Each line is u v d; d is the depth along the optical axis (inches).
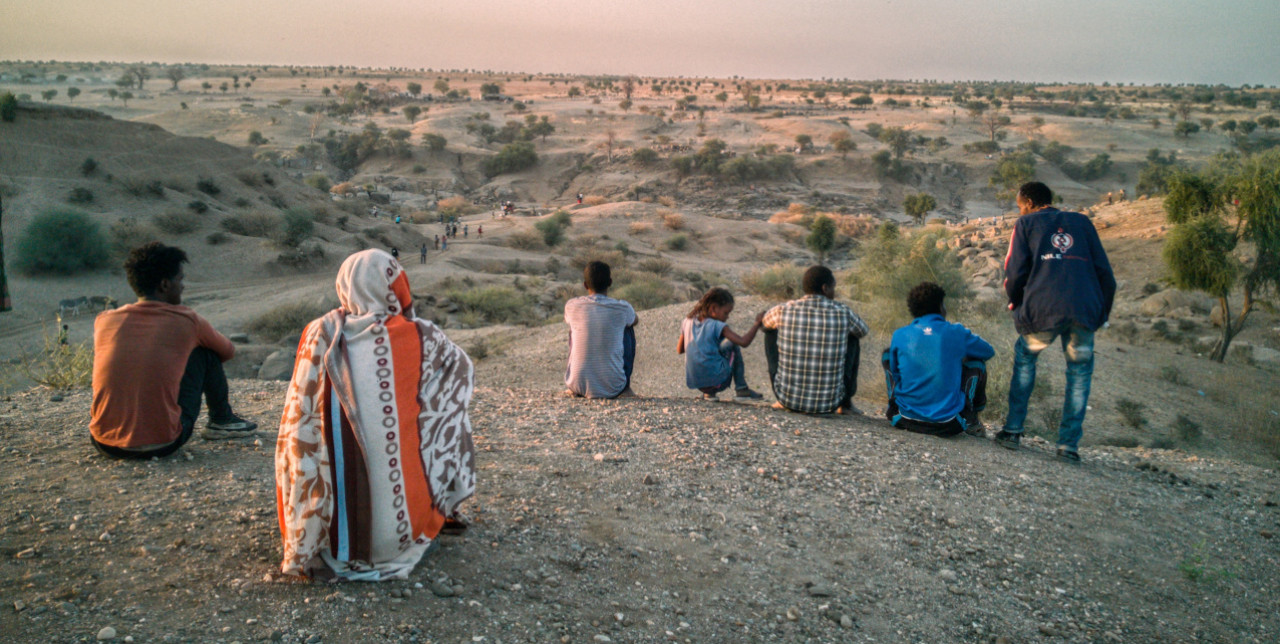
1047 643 126.3
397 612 108.8
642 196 4650.6
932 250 668.7
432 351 118.0
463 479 127.4
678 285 1759.4
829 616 126.3
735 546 149.4
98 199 2009.1
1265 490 224.1
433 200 4313.5
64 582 109.5
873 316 656.4
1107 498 196.2
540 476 177.0
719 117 7593.5
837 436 226.8
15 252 1536.7
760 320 266.1
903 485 189.9
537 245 2508.6
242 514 140.3
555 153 5551.2
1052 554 160.7
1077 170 5305.1
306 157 5305.1
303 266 1859.0
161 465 164.6
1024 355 227.3
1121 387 571.8
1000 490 192.7
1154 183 3796.8
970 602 137.6
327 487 112.3
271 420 222.7
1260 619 142.6
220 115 6481.3
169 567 117.3
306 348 111.8
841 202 4527.6
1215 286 729.6
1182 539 176.2
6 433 189.3
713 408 261.6
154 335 165.5
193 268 1710.1
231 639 98.1
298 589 112.5
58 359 283.4
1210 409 533.0
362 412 111.0
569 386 285.3
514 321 1190.9
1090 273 211.3
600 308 280.4
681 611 122.2
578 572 130.6
